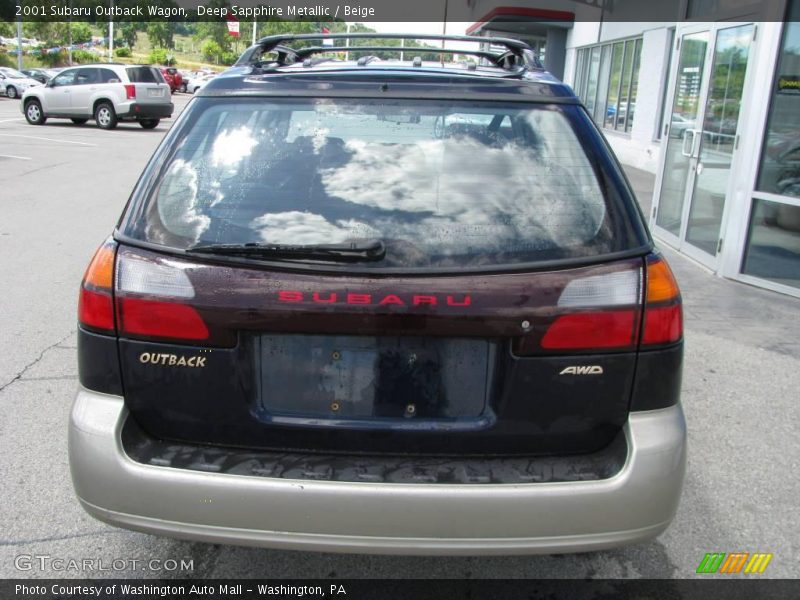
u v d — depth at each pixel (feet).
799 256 20.06
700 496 10.62
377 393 6.97
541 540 6.72
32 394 13.26
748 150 20.88
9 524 9.60
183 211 7.20
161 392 7.06
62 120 77.46
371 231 6.92
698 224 24.39
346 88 7.88
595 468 6.88
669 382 7.06
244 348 6.93
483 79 8.04
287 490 6.63
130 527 6.98
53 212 29.60
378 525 6.64
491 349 6.89
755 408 13.43
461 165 7.36
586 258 6.90
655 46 45.83
